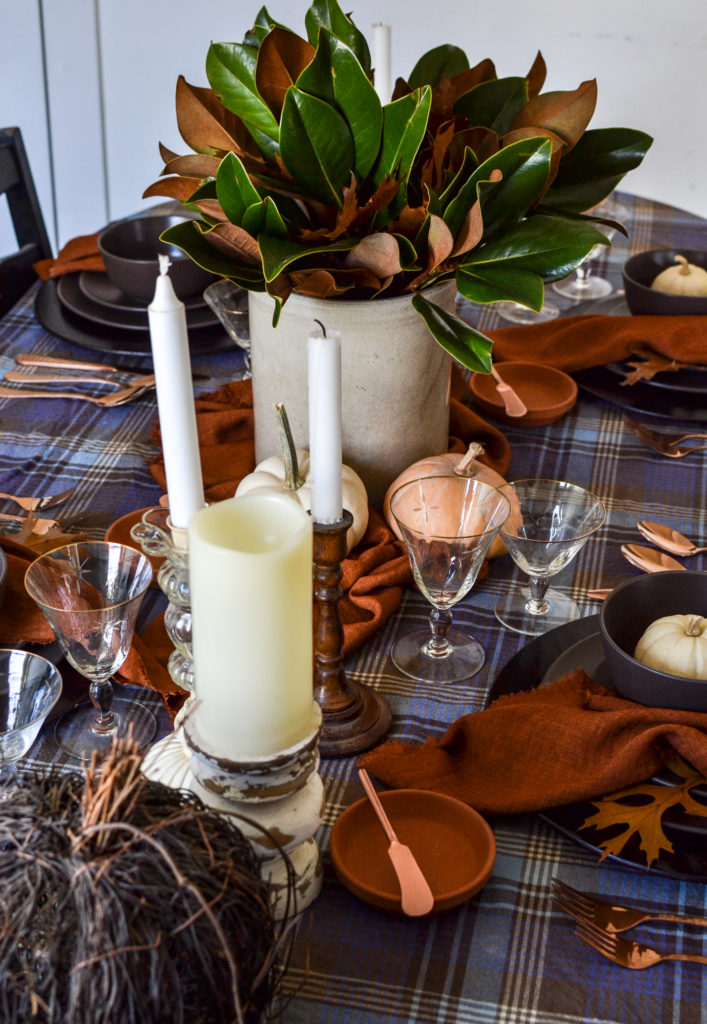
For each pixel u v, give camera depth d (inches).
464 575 33.1
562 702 31.9
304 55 35.8
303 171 35.0
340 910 26.6
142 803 19.7
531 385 51.1
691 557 41.3
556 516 37.8
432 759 30.7
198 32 108.7
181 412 24.2
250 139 38.0
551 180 37.5
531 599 38.5
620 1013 24.5
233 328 48.3
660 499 44.6
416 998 24.6
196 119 36.7
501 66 106.6
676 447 47.7
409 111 34.6
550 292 61.3
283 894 24.3
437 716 33.2
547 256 35.2
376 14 105.2
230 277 34.7
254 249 35.0
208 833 19.9
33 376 51.7
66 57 110.6
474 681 34.8
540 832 29.2
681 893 27.5
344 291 36.6
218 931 17.4
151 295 52.8
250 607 20.5
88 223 120.8
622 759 28.5
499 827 29.3
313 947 25.6
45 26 108.8
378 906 26.1
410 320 37.5
